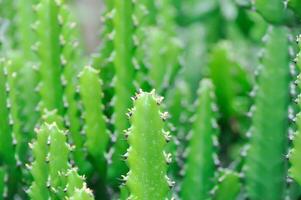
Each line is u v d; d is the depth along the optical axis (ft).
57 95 3.74
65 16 3.75
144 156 2.96
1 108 3.48
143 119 2.93
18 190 3.72
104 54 3.88
